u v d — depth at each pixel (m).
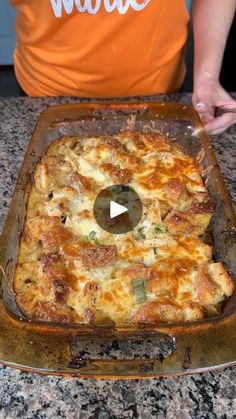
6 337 0.72
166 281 0.82
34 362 0.70
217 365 0.70
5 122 1.31
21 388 0.75
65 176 1.03
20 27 1.41
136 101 1.25
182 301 0.81
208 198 0.97
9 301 0.78
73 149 1.10
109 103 1.16
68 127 1.14
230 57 2.14
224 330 0.73
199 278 0.82
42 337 0.73
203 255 0.87
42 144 1.09
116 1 1.23
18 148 1.22
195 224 0.92
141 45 1.32
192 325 0.72
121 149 1.08
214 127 1.24
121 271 0.83
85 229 0.91
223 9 1.41
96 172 1.02
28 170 0.99
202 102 1.25
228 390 0.75
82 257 0.84
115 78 1.39
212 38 1.40
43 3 1.26
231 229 0.87
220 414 0.72
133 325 0.73
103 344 0.80
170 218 0.91
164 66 1.40
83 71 1.37
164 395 0.74
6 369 0.77
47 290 0.81
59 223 0.91
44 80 1.42
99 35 1.29
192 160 1.05
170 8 1.28
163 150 1.07
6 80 2.94
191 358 0.70
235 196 1.08
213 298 0.80
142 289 0.82
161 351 0.79
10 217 0.88
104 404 0.73
